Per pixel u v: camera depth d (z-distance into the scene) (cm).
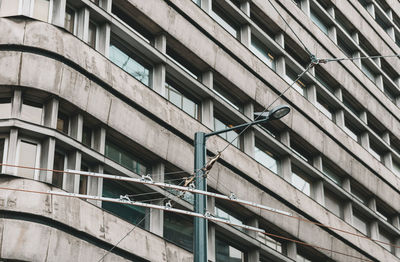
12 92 2450
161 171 2820
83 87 2555
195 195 1872
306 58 4128
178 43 3150
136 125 2739
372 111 4588
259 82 3534
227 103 3297
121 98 2741
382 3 5409
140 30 3088
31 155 2398
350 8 4778
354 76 4494
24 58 2453
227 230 3050
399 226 4434
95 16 2811
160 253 2623
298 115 3738
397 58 5216
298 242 3216
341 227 3766
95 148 2614
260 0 3828
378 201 4328
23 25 2511
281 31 3944
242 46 3519
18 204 2241
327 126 3988
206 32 3316
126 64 2934
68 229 2333
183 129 2955
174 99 3109
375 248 4000
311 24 4209
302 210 3500
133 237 2545
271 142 3519
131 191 2728
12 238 2189
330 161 3947
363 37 4875
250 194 3203
